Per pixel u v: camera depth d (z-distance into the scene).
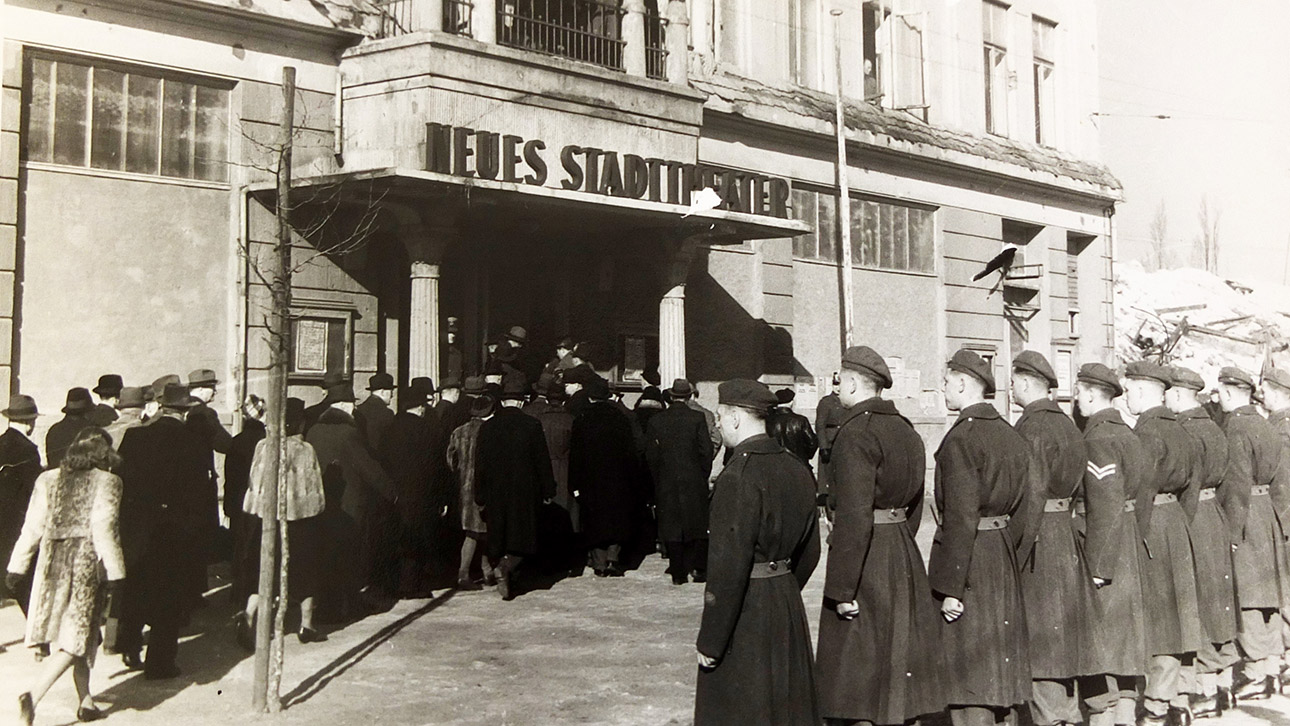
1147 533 6.12
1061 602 5.61
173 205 11.30
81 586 5.59
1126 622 5.75
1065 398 24.17
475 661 7.14
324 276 12.14
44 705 6.08
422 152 11.46
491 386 10.49
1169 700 6.03
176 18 11.25
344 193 11.12
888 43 21.12
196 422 8.17
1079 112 25.55
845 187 18.02
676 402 10.28
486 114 11.87
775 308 17.61
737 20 17.97
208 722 5.80
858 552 4.90
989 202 22.38
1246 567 6.83
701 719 4.53
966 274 21.67
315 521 7.64
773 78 18.30
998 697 5.15
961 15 22.33
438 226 11.48
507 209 11.94
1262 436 7.00
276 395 6.23
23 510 7.78
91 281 10.76
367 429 9.13
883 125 19.70
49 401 10.45
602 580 10.22
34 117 10.54
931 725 5.97
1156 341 29.34
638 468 10.51
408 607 8.84
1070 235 25.20
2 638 7.66
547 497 9.26
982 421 5.37
